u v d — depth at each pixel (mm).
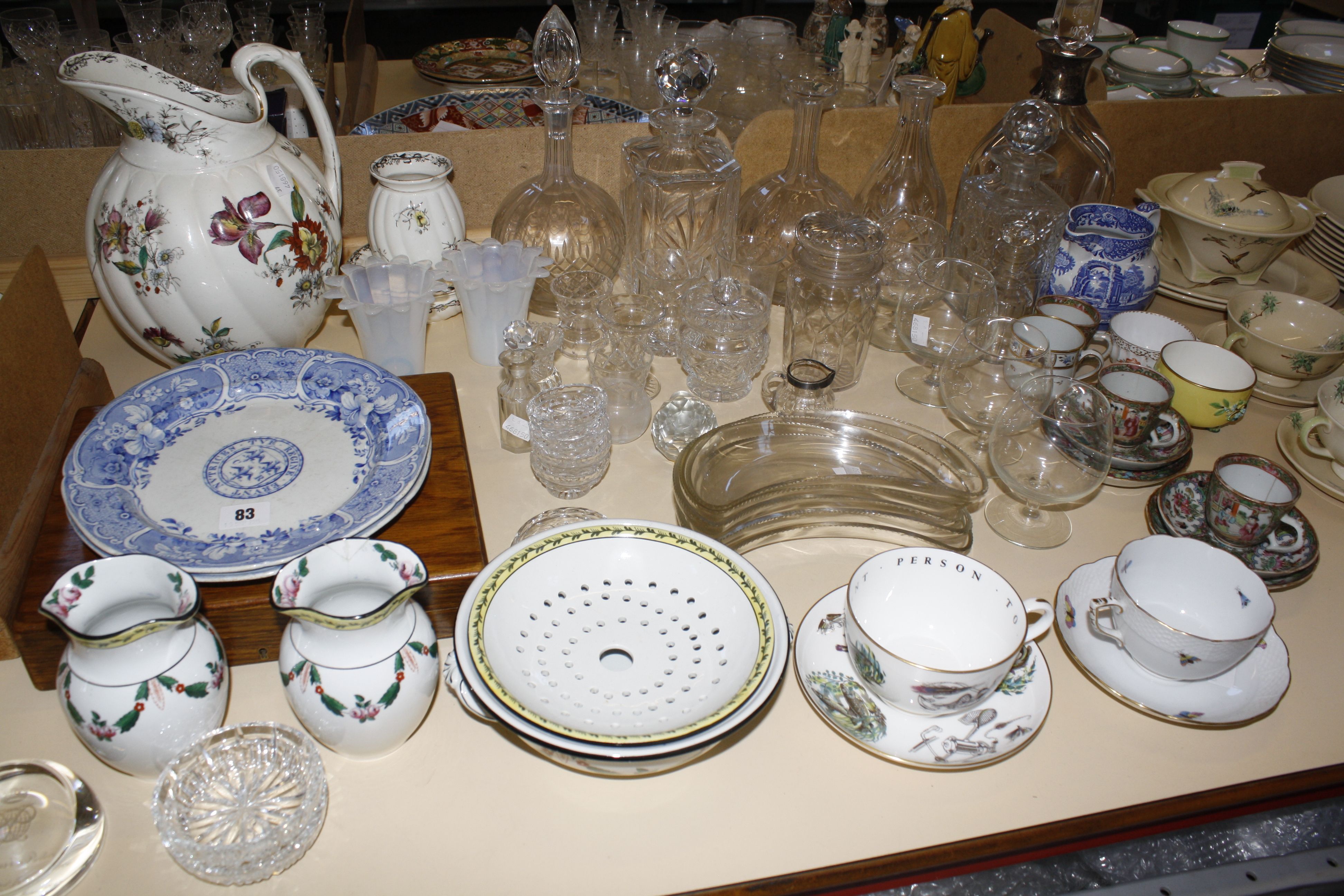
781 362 1021
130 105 766
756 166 1185
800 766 610
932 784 601
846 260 893
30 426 741
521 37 1827
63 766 576
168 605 571
